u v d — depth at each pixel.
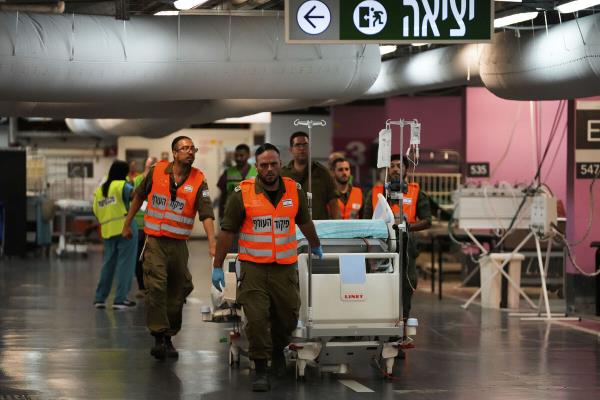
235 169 18.86
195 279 23.72
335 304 10.86
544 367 12.20
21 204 30.00
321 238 11.30
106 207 17.91
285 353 11.66
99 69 15.70
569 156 18.16
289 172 13.26
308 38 13.14
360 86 16.97
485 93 25.00
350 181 16.14
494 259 18.66
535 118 24.78
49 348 13.42
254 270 10.50
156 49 15.85
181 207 12.34
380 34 13.23
